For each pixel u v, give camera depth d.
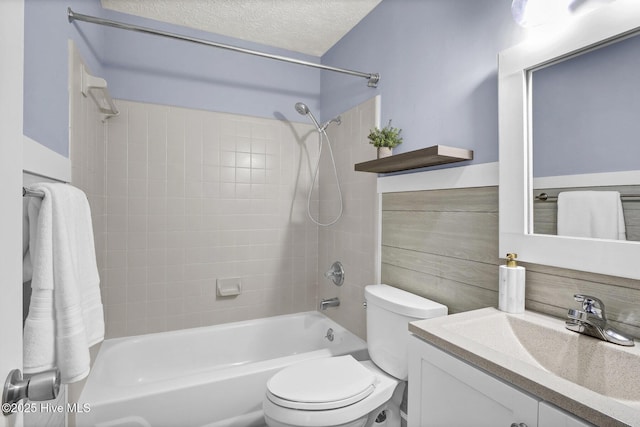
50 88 1.17
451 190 1.46
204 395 1.53
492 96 1.27
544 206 1.09
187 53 2.25
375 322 1.58
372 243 1.99
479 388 0.83
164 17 2.12
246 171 2.44
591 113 0.98
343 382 1.37
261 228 2.50
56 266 0.86
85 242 1.08
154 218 2.19
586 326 0.91
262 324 2.42
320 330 2.43
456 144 1.43
